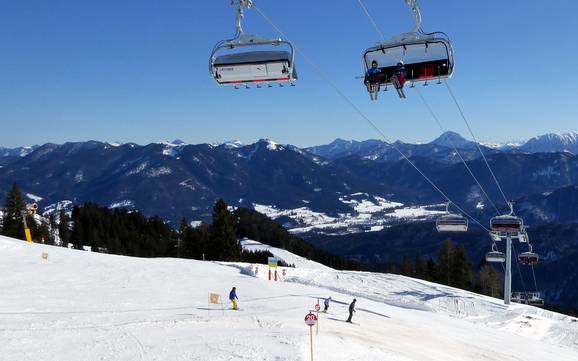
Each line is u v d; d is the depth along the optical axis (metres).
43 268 44.59
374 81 17.09
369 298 48.25
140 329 22.72
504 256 53.75
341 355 19.97
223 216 95.50
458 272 99.94
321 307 34.28
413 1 16.48
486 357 27.53
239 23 15.97
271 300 35.75
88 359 17.83
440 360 24.08
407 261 120.50
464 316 43.88
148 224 150.25
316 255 165.75
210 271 52.50
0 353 18.09
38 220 131.50
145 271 47.56
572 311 127.69
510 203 53.62
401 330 30.52
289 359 17.97
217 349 19.20
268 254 132.25
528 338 37.03
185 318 26.38
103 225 134.00
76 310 27.72
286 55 15.64
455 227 41.44
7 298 30.28
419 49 16.66
